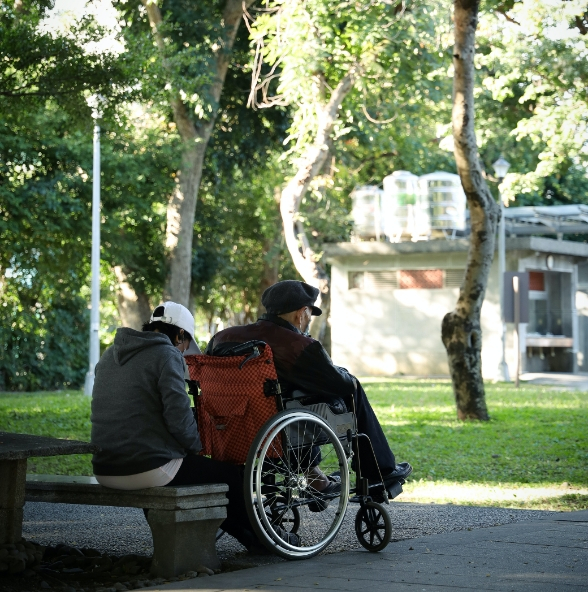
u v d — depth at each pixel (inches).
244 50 1362.0
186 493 248.8
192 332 277.1
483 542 286.2
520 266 1510.8
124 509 386.9
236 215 1694.1
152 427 255.8
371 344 1577.3
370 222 1565.0
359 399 285.1
